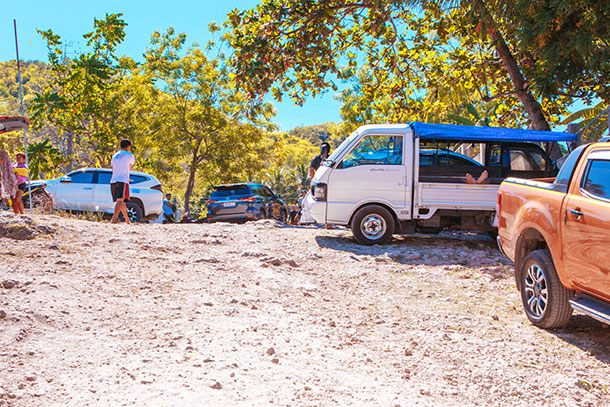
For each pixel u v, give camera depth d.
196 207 53.31
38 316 4.69
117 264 7.09
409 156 10.12
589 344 5.27
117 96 36.59
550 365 4.73
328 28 15.52
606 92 14.32
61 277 6.08
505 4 11.95
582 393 4.17
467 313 6.30
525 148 10.44
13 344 4.07
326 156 11.36
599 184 5.02
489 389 4.19
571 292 5.46
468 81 17.95
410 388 4.06
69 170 36.78
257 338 4.80
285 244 9.78
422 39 16.80
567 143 10.36
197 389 3.56
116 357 4.05
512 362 4.76
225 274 7.30
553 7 11.38
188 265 7.57
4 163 10.40
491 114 25.47
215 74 40.50
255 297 6.31
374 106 19.70
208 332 4.83
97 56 32.97
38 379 3.53
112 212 14.44
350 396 3.74
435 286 7.56
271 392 3.65
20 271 6.08
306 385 3.85
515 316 6.23
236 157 41.62
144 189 14.81
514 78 15.38
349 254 9.30
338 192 10.19
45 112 32.66
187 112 41.06
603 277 4.73
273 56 15.34
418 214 10.09
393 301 6.76
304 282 7.38
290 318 5.61
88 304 5.29
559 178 5.67
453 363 4.70
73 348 4.15
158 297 5.84
